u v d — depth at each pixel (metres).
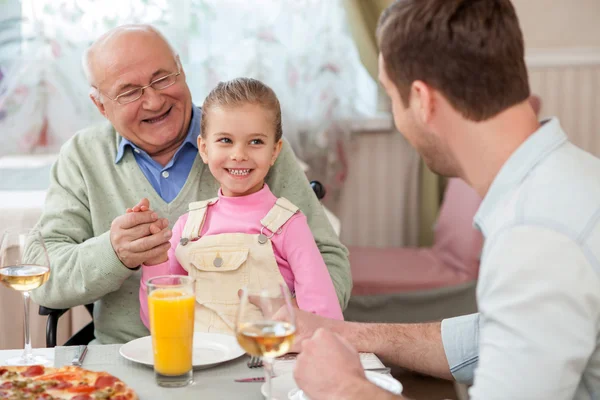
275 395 1.12
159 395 1.11
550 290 0.92
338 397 1.04
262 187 1.73
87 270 1.62
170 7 3.29
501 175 1.04
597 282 0.93
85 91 3.23
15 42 3.15
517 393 0.92
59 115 3.21
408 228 3.73
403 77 1.09
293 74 3.48
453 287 2.75
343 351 1.08
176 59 1.84
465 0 1.04
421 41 1.05
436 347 1.38
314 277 1.59
